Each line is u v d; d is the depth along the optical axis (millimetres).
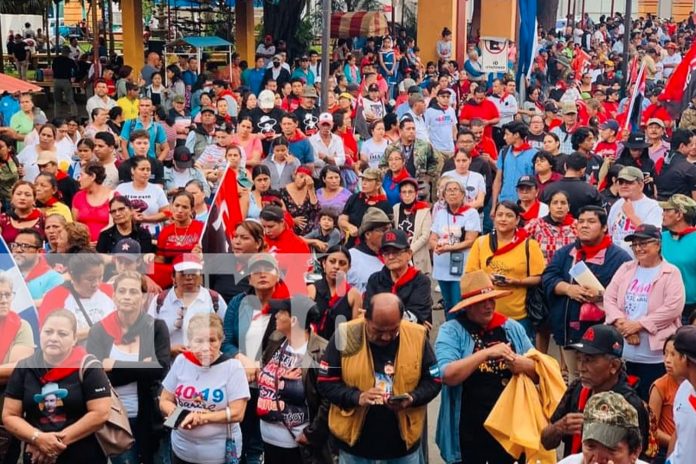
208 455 7375
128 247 9414
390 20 40688
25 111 16656
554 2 43250
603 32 51000
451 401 7465
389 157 13195
